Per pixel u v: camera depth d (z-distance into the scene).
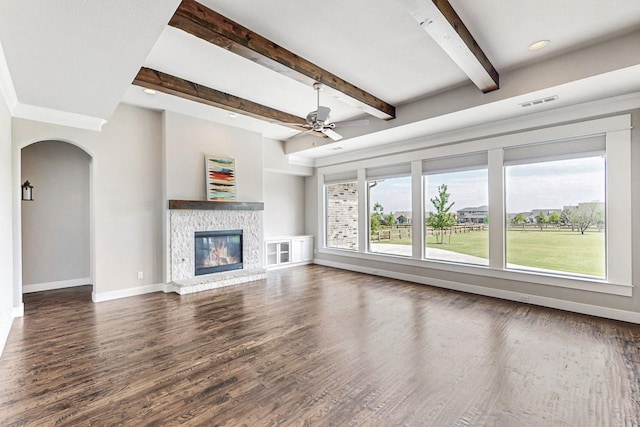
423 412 1.94
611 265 3.58
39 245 4.96
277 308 4.05
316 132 4.42
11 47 2.31
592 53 3.02
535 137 4.12
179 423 1.84
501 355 2.70
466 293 4.80
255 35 2.78
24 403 2.03
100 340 3.03
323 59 3.28
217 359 2.64
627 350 2.78
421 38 2.92
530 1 2.38
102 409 1.97
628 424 1.82
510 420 1.87
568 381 2.29
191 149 5.23
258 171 6.25
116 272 4.56
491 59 3.28
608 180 3.59
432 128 4.84
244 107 4.44
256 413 1.93
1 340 2.76
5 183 3.17
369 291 4.93
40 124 3.89
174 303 4.28
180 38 2.89
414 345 2.91
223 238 5.73
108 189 4.49
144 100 4.50
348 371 2.44
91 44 2.29
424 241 5.53
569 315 3.73
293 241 7.33
